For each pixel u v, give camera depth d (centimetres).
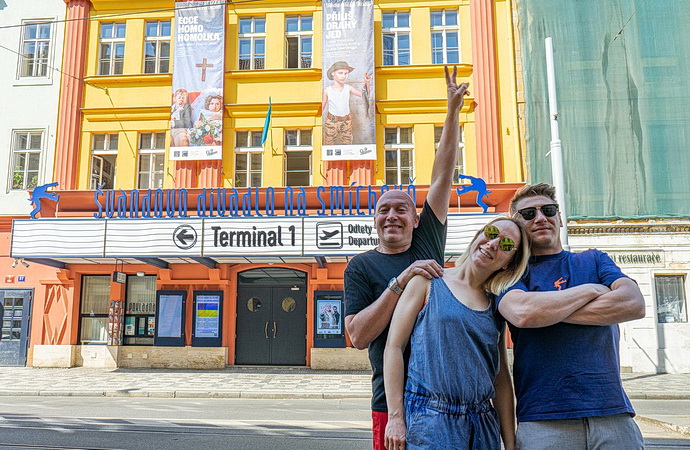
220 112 1642
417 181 1602
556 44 1694
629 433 247
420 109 1630
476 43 1661
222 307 1582
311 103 1644
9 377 1376
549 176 1622
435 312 259
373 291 303
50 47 1742
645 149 1656
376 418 287
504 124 1644
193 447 652
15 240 1418
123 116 1684
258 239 1396
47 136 1695
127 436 711
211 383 1288
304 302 1622
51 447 641
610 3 1706
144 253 1398
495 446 259
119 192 1507
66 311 1605
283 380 1344
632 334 1568
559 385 251
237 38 1717
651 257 1598
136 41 1728
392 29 1697
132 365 1579
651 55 1689
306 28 1722
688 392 1178
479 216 1379
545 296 252
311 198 1516
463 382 250
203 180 1630
